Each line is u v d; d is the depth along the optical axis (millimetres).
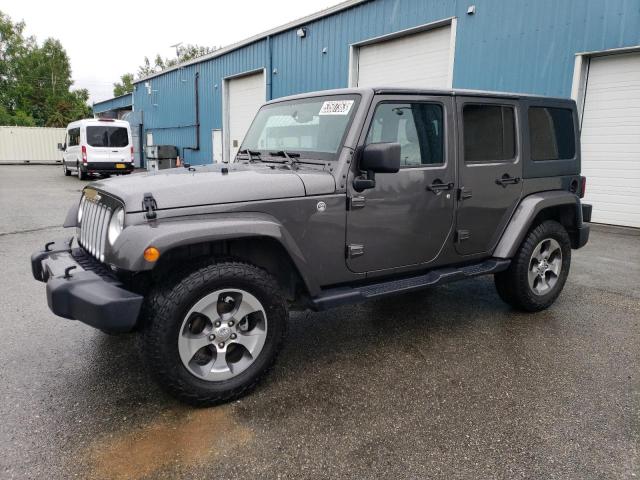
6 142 32375
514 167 3961
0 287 4836
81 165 18422
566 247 4383
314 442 2404
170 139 26156
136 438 2414
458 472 2193
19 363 3205
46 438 2395
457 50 10688
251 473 2172
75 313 2467
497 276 4273
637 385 3029
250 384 2797
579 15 8742
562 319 4195
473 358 3396
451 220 3619
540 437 2467
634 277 5555
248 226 2631
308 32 14922
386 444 2396
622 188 8922
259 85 18094
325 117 3324
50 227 8297
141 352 2600
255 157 3736
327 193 3010
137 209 2502
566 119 4434
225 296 2717
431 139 3463
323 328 3951
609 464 2258
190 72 22859
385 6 12320
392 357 3404
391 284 3398
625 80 8586
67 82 63656
